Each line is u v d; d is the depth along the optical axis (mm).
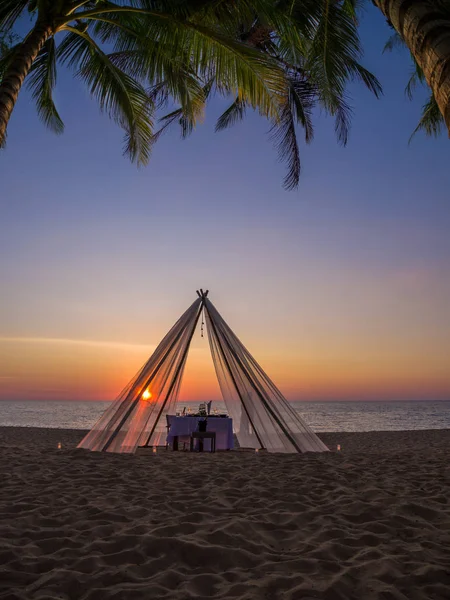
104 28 7242
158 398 7633
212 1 5680
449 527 3357
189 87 7203
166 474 5395
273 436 7738
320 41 4562
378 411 59344
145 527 3193
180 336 8039
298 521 3461
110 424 7461
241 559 2691
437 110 9508
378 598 2197
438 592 2258
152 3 6082
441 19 1711
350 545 2961
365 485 4805
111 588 2264
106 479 4969
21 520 3342
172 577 2428
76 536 3023
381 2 2037
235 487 4703
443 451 8547
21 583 2338
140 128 7180
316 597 2195
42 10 5801
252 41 8445
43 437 11820
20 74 5172
